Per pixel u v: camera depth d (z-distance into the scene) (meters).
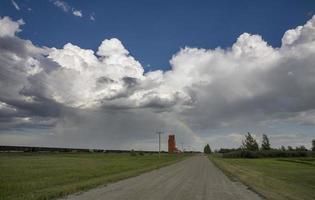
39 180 24.16
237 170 41.56
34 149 127.06
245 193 19.06
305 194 19.58
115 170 37.12
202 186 22.28
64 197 16.11
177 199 15.98
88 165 46.31
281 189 21.67
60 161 56.53
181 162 67.50
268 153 123.00
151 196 16.75
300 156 127.19
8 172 31.48
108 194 17.28
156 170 40.31
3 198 15.06
